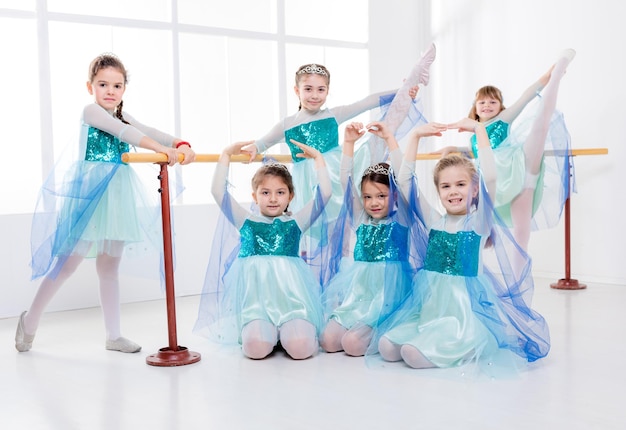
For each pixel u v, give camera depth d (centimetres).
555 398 192
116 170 264
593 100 412
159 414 186
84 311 361
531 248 445
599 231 413
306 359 244
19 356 261
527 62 445
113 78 269
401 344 232
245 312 252
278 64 433
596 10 410
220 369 233
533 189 333
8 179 416
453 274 237
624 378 212
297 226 265
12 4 395
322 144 310
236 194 477
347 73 490
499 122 353
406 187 258
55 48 430
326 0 502
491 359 223
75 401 201
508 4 454
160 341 283
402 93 306
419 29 501
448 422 173
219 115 509
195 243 408
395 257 252
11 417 187
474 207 243
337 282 268
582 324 295
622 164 401
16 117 414
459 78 484
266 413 184
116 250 267
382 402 191
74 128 432
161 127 497
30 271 355
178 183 299
